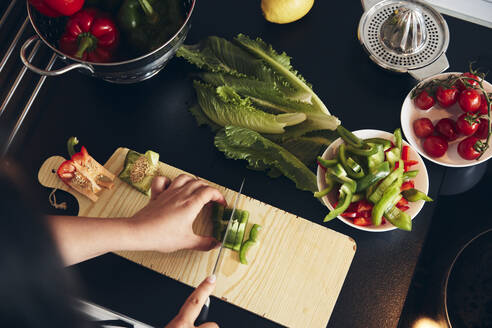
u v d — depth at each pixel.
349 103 1.20
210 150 1.17
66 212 1.13
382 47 1.15
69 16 1.08
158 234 0.94
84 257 0.90
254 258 1.06
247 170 1.15
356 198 1.04
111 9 1.08
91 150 1.18
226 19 1.27
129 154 1.12
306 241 1.07
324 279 1.04
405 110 1.11
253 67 1.18
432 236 1.14
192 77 1.22
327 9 1.27
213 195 1.01
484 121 1.07
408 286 1.06
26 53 1.21
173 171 1.13
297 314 1.02
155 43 1.08
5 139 1.15
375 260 1.08
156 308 1.05
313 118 1.12
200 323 1.04
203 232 1.08
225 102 1.12
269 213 1.09
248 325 1.04
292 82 1.16
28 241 0.27
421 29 1.10
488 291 1.06
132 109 1.21
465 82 1.04
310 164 1.13
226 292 1.04
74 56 1.04
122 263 1.08
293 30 1.26
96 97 1.22
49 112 1.21
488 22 1.21
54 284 0.29
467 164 1.05
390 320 1.04
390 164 1.02
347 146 1.03
